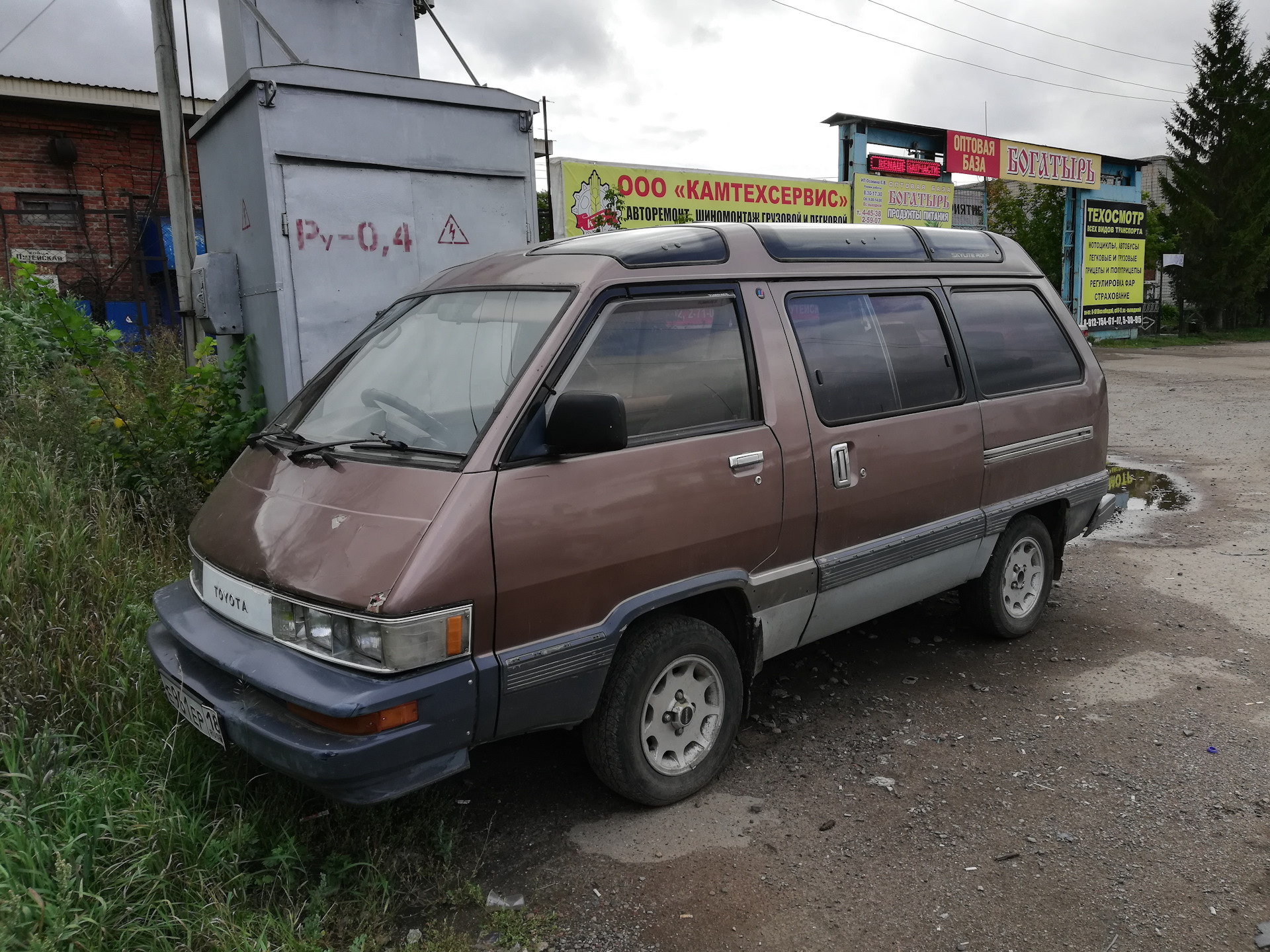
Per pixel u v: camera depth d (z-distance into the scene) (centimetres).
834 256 398
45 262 1388
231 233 600
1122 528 734
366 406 329
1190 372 1895
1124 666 459
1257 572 605
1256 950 257
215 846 277
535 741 388
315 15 664
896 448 393
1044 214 2870
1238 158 3195
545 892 287
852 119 1870
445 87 588
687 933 269
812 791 346
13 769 284
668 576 314
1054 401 484
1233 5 3238
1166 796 337
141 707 334
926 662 468
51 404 571
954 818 326
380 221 571
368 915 266
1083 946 260
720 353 342
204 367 561
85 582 397
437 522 262
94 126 1408
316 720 256
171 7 696
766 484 341
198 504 511
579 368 302
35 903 232
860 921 272
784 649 372
